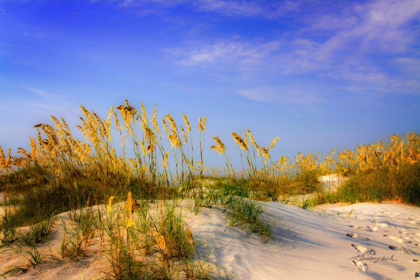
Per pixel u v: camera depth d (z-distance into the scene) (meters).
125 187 6.40
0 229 4.87
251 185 7.60
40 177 6.88
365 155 13.03
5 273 3.25
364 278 3.70
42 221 4.91
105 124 6.33
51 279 3.14
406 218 7.64
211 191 5.95
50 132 6.33
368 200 10.13
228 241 4.16
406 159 11.10
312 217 6.56
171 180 6.28
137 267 3.25
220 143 6.54
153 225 4.19
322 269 3.84
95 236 4.24
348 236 5.56
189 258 3.57
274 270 3.62
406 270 4.05
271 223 5.16
